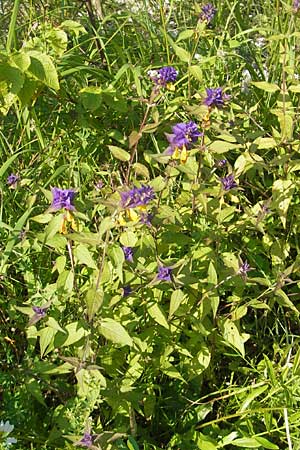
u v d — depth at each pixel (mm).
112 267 782
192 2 1285
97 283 723
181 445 812
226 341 859
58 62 1019
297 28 1110
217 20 1206
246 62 1146
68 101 1046
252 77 1144
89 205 815
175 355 881
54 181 984
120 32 1189
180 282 763
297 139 987
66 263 856
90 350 768
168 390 870
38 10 1224
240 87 1140
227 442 789
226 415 844
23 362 823
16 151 982
